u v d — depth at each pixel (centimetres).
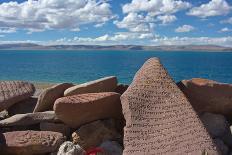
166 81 1063
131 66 9606
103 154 988
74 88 1147
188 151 897
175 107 1002
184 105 1002
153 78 1073
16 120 1104
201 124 956
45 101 1170
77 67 9044
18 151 995
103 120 1085
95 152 986
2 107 1205
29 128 1112
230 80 5872
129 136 936
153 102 1016
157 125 966
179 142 920
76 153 935
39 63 11462
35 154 1005
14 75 6316
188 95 1123
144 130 951
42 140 1008
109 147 1007
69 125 1077
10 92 1242
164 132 948
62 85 1189
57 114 1054
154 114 991
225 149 1039
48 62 12331
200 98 1118
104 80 1159
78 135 1049
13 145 996
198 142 914
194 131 941
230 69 8625
